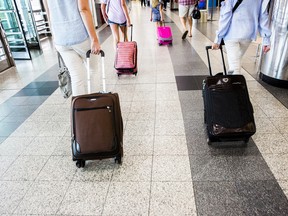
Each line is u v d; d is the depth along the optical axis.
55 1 1.84
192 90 3.15
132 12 13.12
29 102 3.12
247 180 1.70
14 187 1.76
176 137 2.21
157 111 2.68
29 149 2.18
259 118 2.41
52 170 1.91
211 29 7.30
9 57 4.56
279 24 2.82
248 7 2.07
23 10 5.73
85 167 1.92
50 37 7.66
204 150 2.03
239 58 2.29
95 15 8.31
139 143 2.16
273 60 3.00
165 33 5.58
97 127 1.76
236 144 2.07
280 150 1.97
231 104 1.93
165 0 12.89
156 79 3.58
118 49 3.67
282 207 1.49
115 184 1.74
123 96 3.08
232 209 1.50
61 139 2.30
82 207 1.57
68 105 2.97
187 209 1.51
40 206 1.59
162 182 1.73
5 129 2.53
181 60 4.42
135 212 1.51
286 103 2.67
